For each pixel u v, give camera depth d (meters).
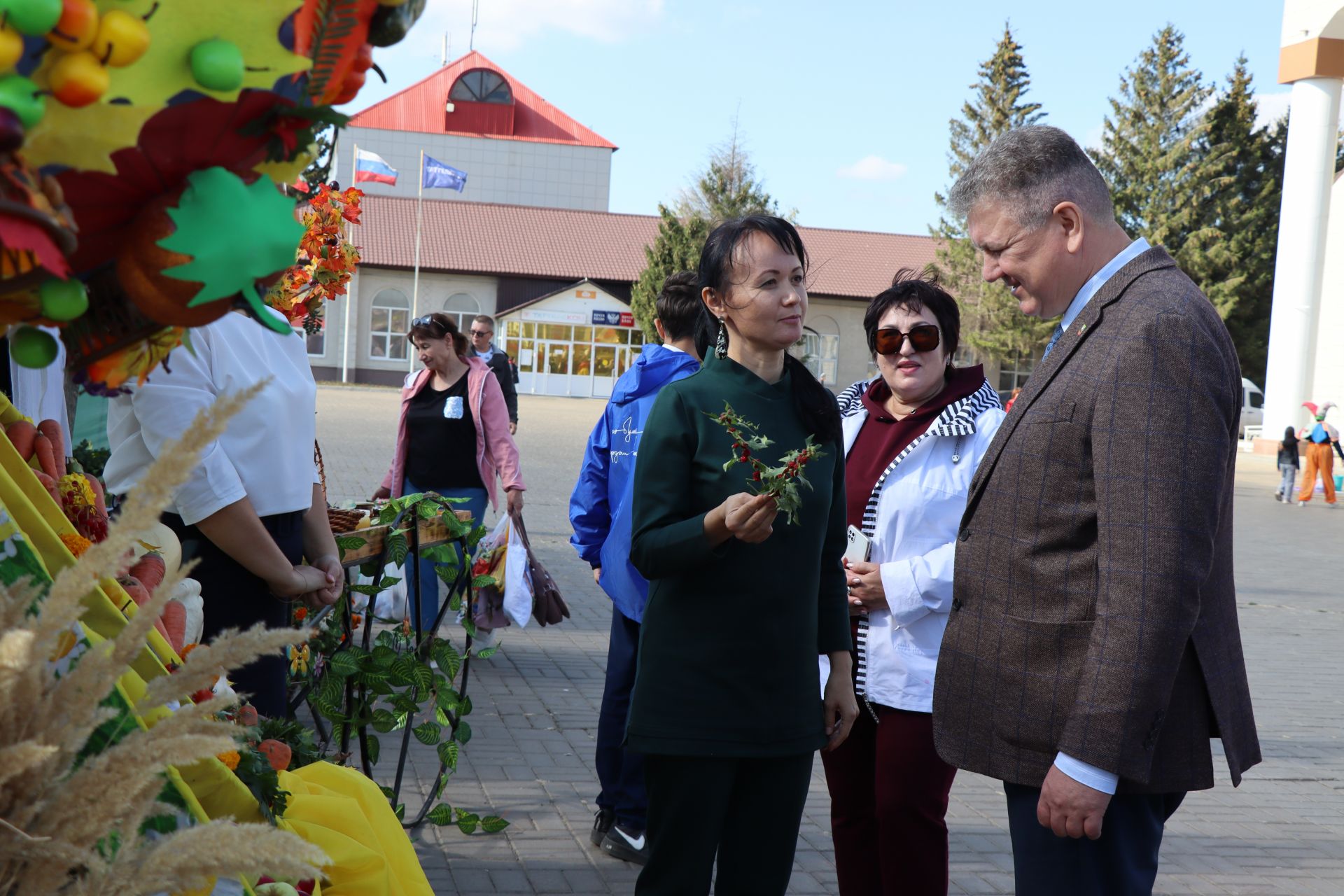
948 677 2.25
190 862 0.82
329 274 4.39
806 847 4.25
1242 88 50.62
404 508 3.65
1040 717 2.09
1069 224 2.16
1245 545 14.68
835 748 2.61
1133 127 50.06
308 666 3.54
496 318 45.97
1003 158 2.20
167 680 0.89
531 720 5.42
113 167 0.80
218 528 2.53
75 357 0.97
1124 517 1.94
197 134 0.83
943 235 48.44
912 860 2.80
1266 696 7.01
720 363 2.50
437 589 5.66
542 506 13.12
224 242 0.83
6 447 1.40
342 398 31.61
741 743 2.33
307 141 0.91
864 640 2.91
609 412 3.90
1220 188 49.00
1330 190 29.58
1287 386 30.25
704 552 2.26
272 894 1.48
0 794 0.80
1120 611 1.93
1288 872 4.26
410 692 3.51
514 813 4.24
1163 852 4.41
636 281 47.28
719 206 43.34
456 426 6.06
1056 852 2.10
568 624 7.66
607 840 3.90
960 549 2.27
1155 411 1.94
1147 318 2.00
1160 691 1.92
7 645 0.78
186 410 2.47
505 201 60.75
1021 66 50.19
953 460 3.01
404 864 1.95
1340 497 22.39
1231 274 48.00
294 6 0.82
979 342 46.00
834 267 49.56
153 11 0.78
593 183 61.28
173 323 0.89
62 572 0.80
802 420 2.48
